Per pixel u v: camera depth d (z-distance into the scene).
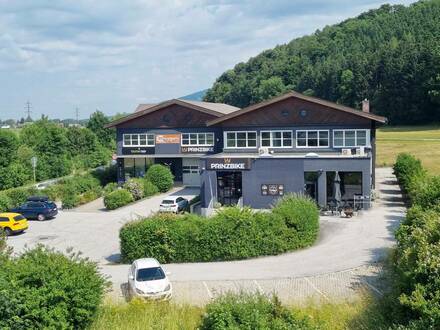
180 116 56.34
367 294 18.45
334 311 15.74
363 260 24.27
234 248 26.50
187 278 23.02
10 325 12.95
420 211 21.02
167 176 53.69
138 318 15.29
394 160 70.19
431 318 11.21
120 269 25.66
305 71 165.00
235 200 41.56
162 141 56.91
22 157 74.06
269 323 11.83
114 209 45.94
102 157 89.75
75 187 54.62
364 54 150.38
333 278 21.77
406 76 117.19
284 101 47.28
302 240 27.64
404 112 117.62
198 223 27.03
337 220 34.09
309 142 46.84
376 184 50.69
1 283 13.30
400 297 12.54
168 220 27.25
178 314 15.66
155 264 21.47
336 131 46.06
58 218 43.03
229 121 48.88
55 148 80.88
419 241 14.62
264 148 45.66
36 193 50.75
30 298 13.41
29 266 14.30
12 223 36.53
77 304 14.16
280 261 25.39
